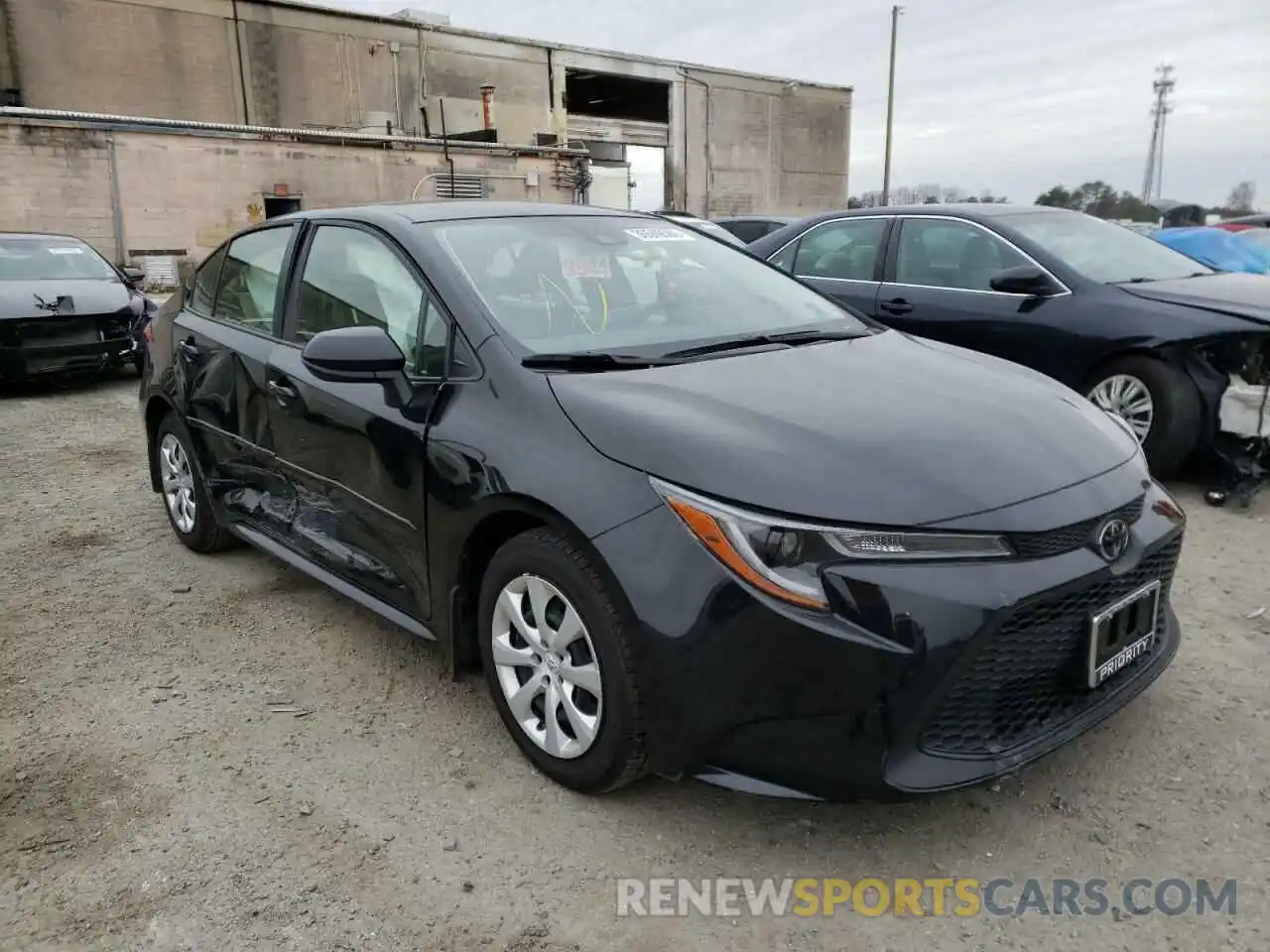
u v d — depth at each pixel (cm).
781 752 229
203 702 328
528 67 3847
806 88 4788
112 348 913
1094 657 243
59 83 2823
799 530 223
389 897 236
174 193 2252
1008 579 225
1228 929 222
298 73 3262
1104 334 527
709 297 356
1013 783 276
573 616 258
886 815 264
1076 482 248
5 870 246
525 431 269
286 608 405
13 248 971
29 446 700
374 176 2538
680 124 4372
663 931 225
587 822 262
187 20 3017
